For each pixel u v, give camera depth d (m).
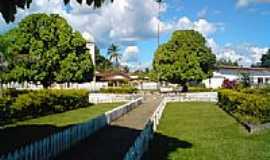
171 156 13.85
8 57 57.00
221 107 41.28
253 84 63.66
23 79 57.94
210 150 15.17
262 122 21.72
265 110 21.70
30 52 57.56
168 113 33.66
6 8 7.09
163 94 61.69
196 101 53.94
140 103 45.47
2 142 16.08
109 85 94.81
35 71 57.47
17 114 26.47
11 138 17.28
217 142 17.17
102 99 52.00
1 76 56.28
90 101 50.53
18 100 26.95
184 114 32.56
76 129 15.16
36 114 29.88
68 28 59.88
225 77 81.06
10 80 57.50
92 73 63.66
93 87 82.19
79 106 42.38
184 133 20.17
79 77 60.69
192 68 64.38
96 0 7.00
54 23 59.00
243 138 18.48
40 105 30.47
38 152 10.80
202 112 34.84
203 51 65.44
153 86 95.06
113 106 44.34
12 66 57.28
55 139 12.48
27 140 16.69
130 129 20.70
